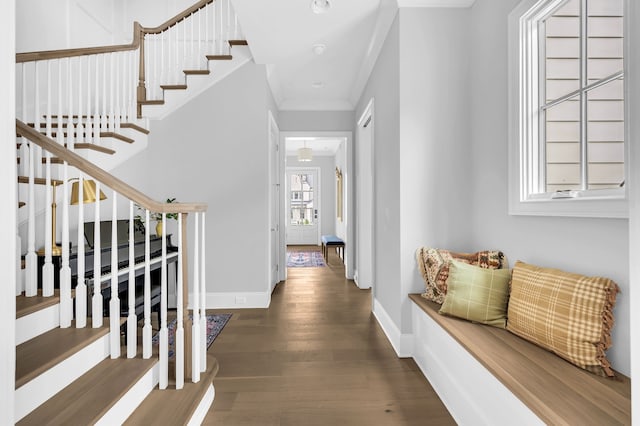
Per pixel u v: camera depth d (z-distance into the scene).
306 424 1.71
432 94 2.47
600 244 1.41
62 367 1.48
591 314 1.33
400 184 2.47
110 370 1.66
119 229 3.13
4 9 0.66
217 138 3.75
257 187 3.76
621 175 1.41
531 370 1.33
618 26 1.44
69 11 3.72
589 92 1.53
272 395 1.97
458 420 1.72
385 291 3.00
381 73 3.11
